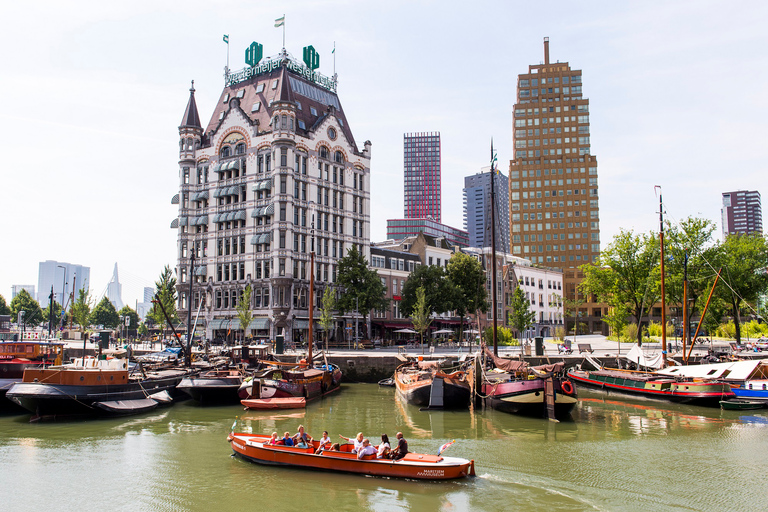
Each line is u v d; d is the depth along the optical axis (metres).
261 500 20.31
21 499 20.70
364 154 95.12
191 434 31.12
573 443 28.72
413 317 71.06
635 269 71.56
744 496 20.61
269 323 78.19
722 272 68.44
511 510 19.25
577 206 165.50
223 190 84.94
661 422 34.50
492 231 49.56
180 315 87.44
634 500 20.19
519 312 74.56
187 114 90.31
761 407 39.22
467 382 40.59
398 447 23.36
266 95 86.81
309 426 33.59
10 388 35.69
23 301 133.50
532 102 172.75
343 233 89.44
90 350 70.56
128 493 21.20
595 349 68.88
